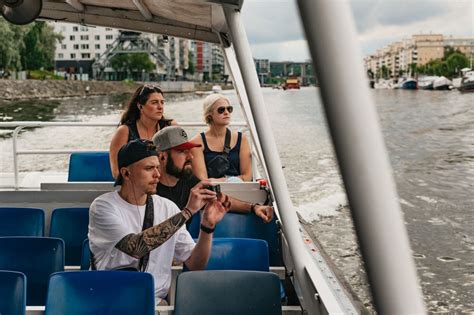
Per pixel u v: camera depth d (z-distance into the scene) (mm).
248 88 3545
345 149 1304
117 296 2895
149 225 3371
